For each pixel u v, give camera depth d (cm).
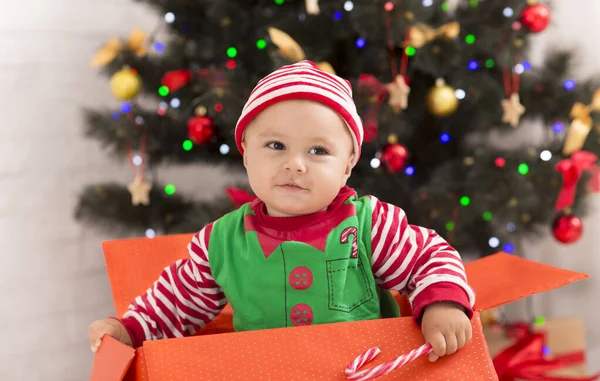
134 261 108
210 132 163
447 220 169
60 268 202
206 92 162
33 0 194
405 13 159
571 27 213
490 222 182
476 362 73
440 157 194
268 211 91
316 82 87
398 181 180
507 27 177
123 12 206
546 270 91
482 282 94
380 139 168
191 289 96
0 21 189
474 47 174
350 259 88
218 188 215
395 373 72
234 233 92
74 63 200
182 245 112
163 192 185
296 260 87
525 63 183
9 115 193
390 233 90
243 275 89
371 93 159
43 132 198
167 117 173
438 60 166
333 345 73
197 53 178
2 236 194
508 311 224
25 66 194
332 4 168
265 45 164
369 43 172
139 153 175
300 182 85
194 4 175
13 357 196
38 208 198
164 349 71
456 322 74
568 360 178
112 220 178
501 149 186
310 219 89
